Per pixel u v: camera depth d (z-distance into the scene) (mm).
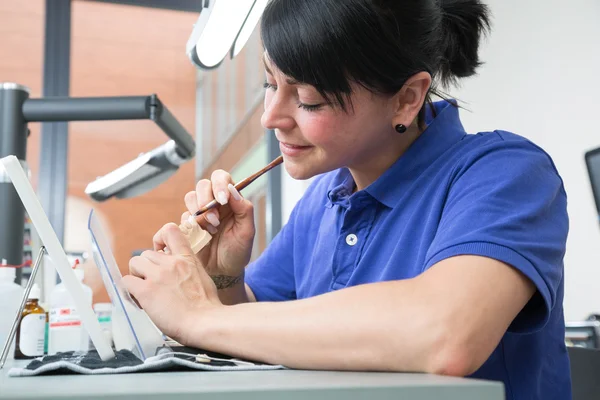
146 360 682
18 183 712
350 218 1049
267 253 1355
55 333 1355
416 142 1014
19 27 3775
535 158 882
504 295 688
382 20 832
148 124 3846
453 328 639
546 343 926
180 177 3871
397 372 638
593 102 2779
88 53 3871
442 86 1030
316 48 809
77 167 3729
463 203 816
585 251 2793
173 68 4004
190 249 912
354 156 938
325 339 664
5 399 386
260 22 860
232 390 416
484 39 1086
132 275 870
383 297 676
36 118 1599
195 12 4055
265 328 708
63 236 3658
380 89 866
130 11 3963
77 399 394
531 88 3115
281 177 4035
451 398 450
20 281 1497
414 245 942
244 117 4062
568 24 2930
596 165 1771
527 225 768
